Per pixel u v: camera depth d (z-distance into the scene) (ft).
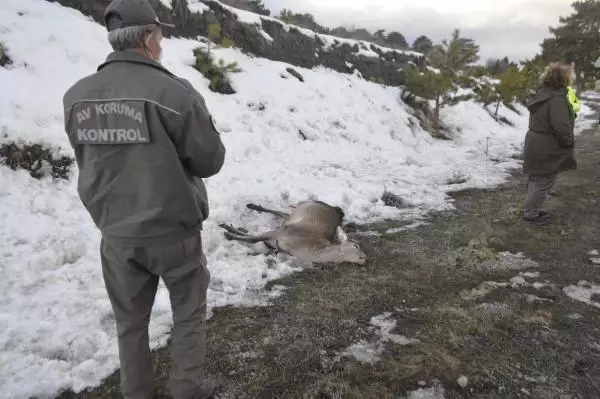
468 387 8.68
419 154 34.06
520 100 59.93
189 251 6.81
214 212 17.03
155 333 9.98
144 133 6.03
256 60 34.50
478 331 10.49
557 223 17.99
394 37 86.79
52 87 19.04
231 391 8.39
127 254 6.48
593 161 29.99
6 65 18.71
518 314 11.27
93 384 8.48
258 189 20.24
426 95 43.06
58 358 9.11
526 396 8.47
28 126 16.62
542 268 13.96
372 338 10.22
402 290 12.46
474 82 55.26
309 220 14.94
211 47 30.40
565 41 104.68
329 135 31.12
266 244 15.03
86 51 22.18
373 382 8.76
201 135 6.30
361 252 14.35
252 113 28.14
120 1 6.26
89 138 6.25
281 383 8.66
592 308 11.65
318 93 35.58
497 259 14.48
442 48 55.88
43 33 21.29
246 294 11.97
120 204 6.38
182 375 7.25
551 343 10.09
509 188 23.88
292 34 38.40
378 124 36.42
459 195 22.53
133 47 6.36
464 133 44.19
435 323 10.84
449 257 14.57
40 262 12.23
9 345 9.14
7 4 21.71
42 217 14.53
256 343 9.86
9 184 15.30
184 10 29.94
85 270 12.38
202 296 7.28
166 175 6.20
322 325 10.65
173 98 6.05
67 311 10.43
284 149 26.68
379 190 22.21
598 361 9.48
